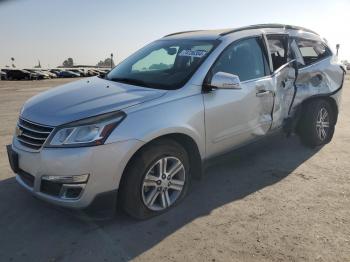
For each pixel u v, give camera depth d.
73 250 3.18
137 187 3.49
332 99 5.89
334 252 3.12
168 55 4.55
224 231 3.46
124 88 3.95
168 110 3.64
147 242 3.29
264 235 3.39
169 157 3.71
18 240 3.33
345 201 4.05
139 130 3.38
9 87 23.48
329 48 6.04
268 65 4.81
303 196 4.19
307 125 5.60
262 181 4.61
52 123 3.34
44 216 3.75
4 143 6.42
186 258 3.06
